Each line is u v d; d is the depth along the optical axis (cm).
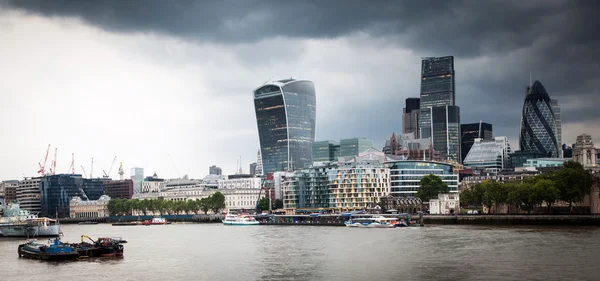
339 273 17688
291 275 17588
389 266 18650
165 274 18300
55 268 19650
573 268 17488
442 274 17075
